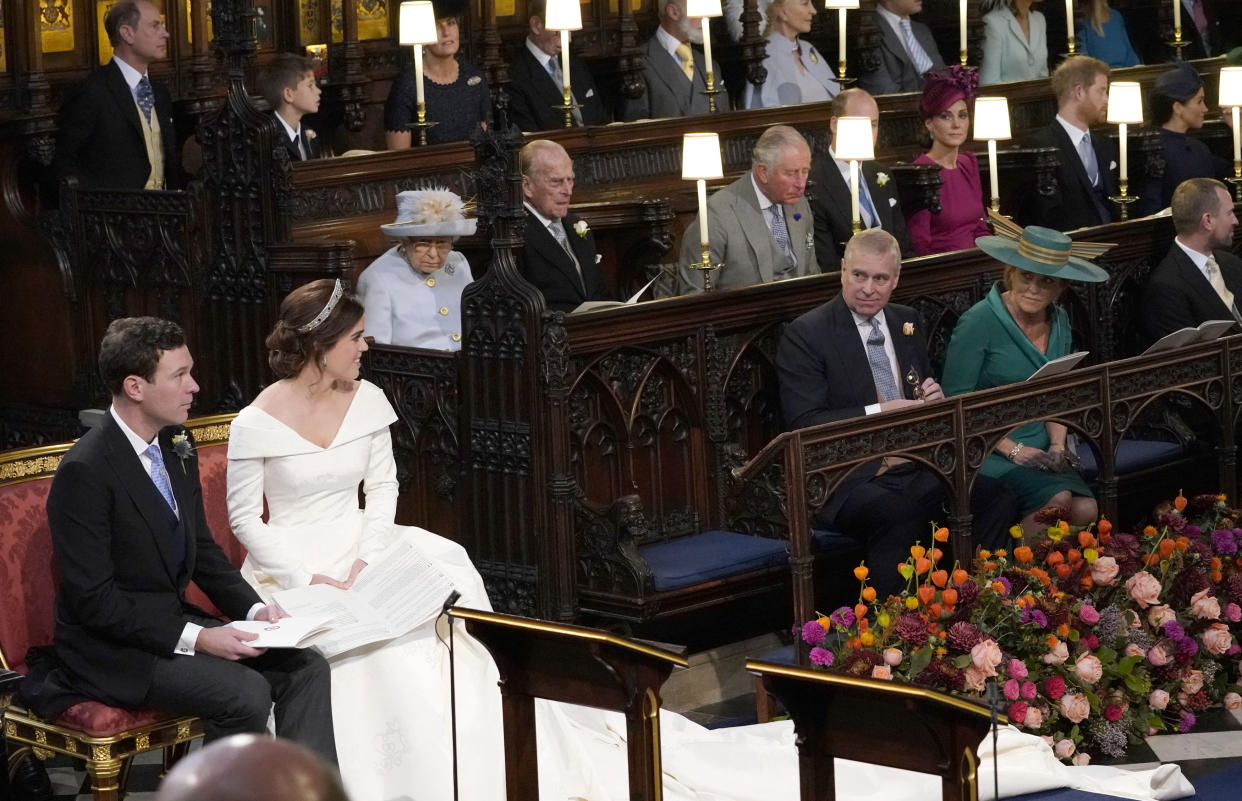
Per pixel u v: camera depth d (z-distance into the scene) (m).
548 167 16.28
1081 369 15.21
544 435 13.69
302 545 12.17
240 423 12.07
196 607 11.73
